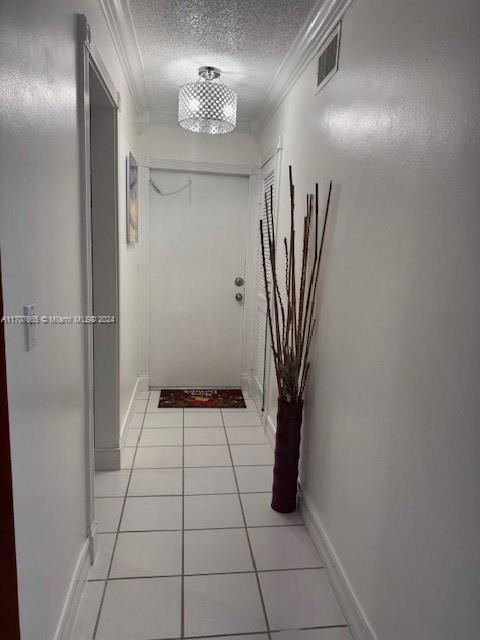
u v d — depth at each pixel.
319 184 2.01
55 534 1.26
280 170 2.83
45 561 1.17
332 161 1.83
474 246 0.91
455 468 0.96
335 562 1.67
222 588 1.65
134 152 3.10
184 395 3.72
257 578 1.71
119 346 2.43
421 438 1.09
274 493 2.13
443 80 1.03
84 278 1.53
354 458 1.52
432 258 1.06
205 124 2.75
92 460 1.69
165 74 2.62
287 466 2.08
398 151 1.24
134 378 3.35
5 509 0.87
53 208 1.18
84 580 1.61
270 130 3.16
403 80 1.22
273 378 2.86
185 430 3.04
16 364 0.93
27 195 0.99
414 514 1.12
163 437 2.92
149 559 1.78
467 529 0.91
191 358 3.86
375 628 1.33
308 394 2.11
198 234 3.70
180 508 2.13
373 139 1.42
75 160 1.41
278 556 1.83
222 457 2.66
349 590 1.52
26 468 1.01
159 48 2.27
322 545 1.81
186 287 3.75
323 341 1.89
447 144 1.01
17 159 0.92
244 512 2.12
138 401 3.55
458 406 0.95
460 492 0.94
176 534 1.94
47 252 1.13
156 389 3.85
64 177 1.29
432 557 1.04
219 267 3.76
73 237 1.39
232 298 3.82
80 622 1.48
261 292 3.46
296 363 2.02
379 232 1.36
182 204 3.64
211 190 3.65
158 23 2.02
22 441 0.98
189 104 2.51
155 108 3.27
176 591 1.62
